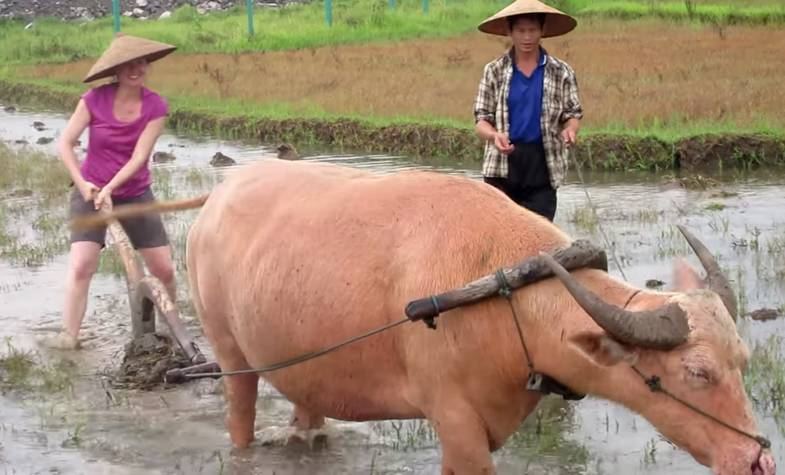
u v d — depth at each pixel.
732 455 4.18
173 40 32.59
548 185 7.36
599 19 28.30
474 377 4.70
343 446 6.26
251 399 6.07
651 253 9.60
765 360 6.92
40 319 8.60
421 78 21.38
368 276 4.93
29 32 38.38
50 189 13.72
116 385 7.24
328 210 5.18
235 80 23.36
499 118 7.27
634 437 6.25
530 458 6.03
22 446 6.32
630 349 4.31
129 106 7.72
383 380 4.99
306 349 5.14
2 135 19.88
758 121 14.29
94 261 7.97
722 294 4.50
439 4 34.50
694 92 16.95
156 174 14.74
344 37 30.67
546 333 4.55
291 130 17.64
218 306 5.77
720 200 11.63
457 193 4.93
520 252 4.73
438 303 4.55
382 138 16.11
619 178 13.11
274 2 42.09
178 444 6.34
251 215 5.55
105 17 41.34
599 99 16.75
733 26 25.62
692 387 4.24
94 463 6.10
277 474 5.93
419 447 6.22
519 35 7.14
